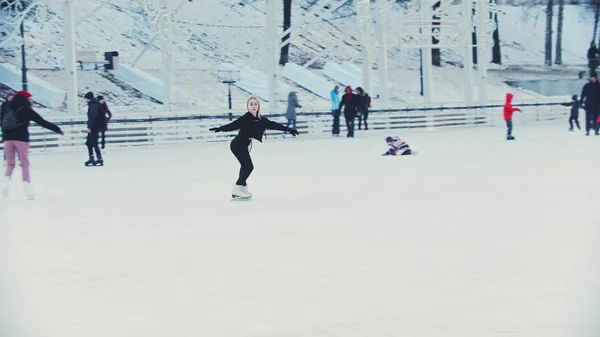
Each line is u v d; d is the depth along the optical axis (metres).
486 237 14.26
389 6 66.62
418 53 99.25
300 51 91.88
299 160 35.19
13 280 11.95
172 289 10.97
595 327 8.49
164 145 51.88
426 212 17.86
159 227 17.02
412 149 40.19
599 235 14.09
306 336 8.50
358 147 44.25
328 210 18.77
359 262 12.35
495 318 8.95
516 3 124.38
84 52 69.81
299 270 11.91
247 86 75.19
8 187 24.00
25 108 23.66
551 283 10.48
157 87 68.69
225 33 89.44
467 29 70.06
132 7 86.56
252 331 8.77
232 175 29.28
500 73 102.88
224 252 13.68
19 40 59.41
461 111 68.19
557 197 19.91
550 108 76.81
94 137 36.28
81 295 10.82
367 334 8.50
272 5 59.47
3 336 8.91
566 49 120.12
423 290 10.34
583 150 36.75
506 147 40.19
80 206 21.41
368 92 64.62
